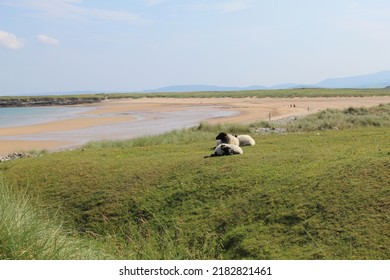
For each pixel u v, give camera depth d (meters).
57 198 17.16
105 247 11.45
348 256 10.18
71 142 41.97
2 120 76.75
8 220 7.73
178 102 128.25
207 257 11.86
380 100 98.12
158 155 22.03
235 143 22.39
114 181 17.73
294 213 12.59
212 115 71.25
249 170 16.41
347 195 12.62
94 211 15.95
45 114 93.88
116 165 19.70
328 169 14.78
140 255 10.62
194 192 15.67
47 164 20.89
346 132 28.78
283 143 24.73
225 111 81.00
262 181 15.18
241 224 13.04
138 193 16.52
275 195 13.82
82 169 19.64
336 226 11.46
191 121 60.91
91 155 23.77
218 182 15.89
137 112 87.19
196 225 13.62
